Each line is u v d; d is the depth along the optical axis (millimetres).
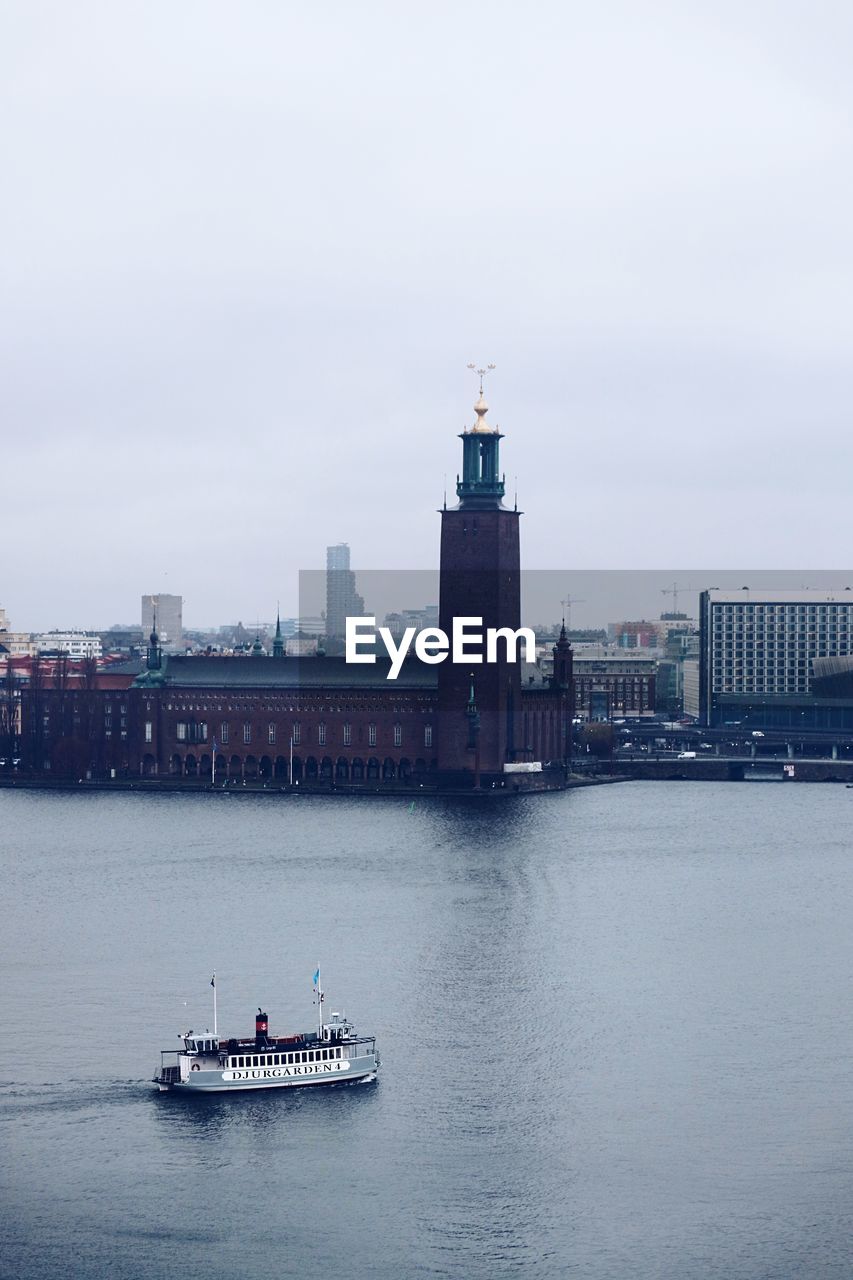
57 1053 195500
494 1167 168625
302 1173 167250
